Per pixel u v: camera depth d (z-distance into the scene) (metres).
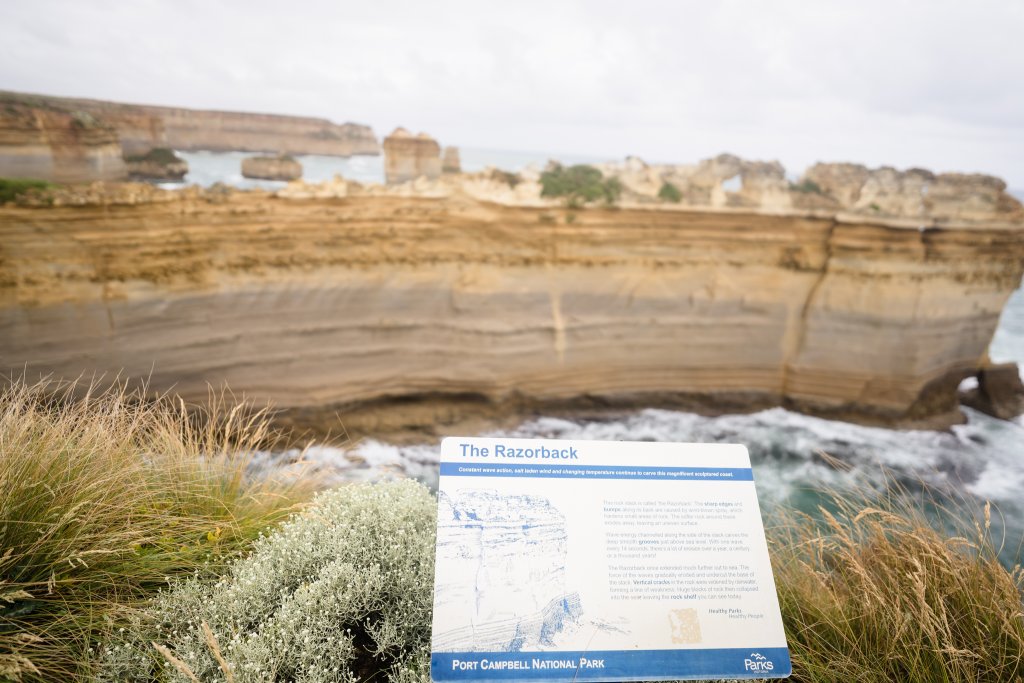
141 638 2.27
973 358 17.31
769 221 15.71
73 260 11.34
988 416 17.55
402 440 14.17
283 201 12.66
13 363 11.18
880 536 3.13
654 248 15.38
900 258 15.52
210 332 12.69
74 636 2.32
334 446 13.34
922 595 2.55
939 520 3.41
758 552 2.20
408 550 2.64
